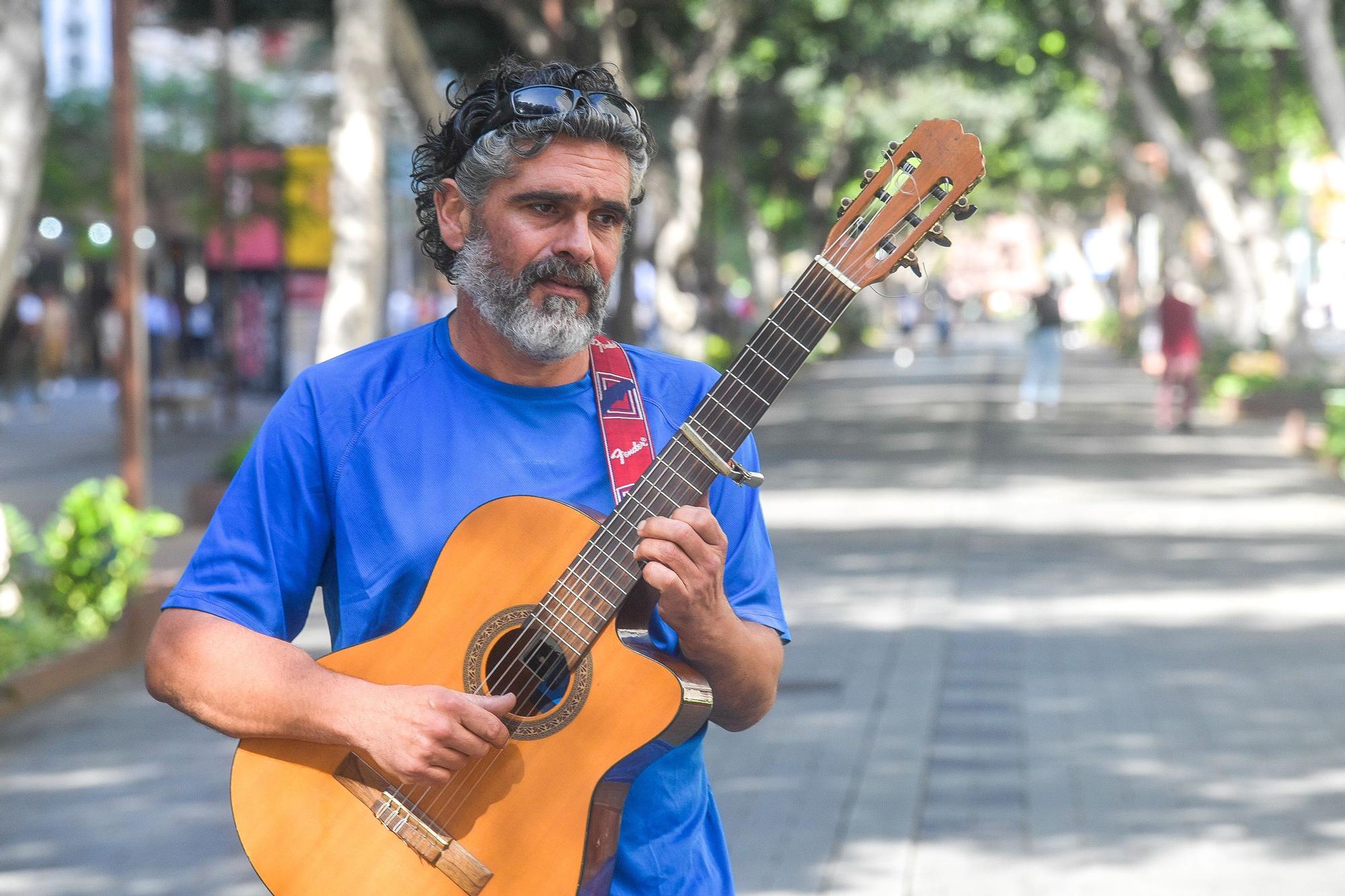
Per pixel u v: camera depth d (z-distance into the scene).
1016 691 8.06
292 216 26.95
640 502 2.36
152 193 28.73
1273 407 25.36
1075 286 72.75
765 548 2.56
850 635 9.50
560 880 2.30
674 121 31.11
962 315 102.06
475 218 2.36
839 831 5.91
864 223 2.44
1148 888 5.29
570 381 2.47
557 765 2.32
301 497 2.42
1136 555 12.38
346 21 12.94
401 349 2.49
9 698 7.93
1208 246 57.41
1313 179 21.30
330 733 2.24
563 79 2.41
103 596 9.13
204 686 2.31
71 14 28.34
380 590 2.40
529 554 2.36
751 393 2.39
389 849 2.34
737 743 7.17
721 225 56.62
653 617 2.45
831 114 43.56
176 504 15.60
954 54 29.83
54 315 37.28
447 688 2.30
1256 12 27.97
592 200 2.32
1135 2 27.81
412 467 2.41
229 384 27.02
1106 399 31.09
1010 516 14.64
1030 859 5.59
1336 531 13.49
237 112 29.84
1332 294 38.38
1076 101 39.12
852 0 28.73
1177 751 6.91
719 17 28.75
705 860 2.47
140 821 6.14
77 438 24.41
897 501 15.84
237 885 5.45
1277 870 5.45
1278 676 8.30
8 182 8.62
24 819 6.18
